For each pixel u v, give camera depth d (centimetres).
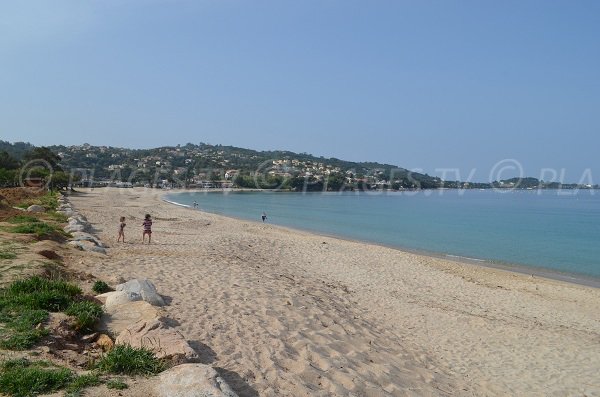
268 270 1769
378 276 2052
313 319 1078
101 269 1309
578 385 972
